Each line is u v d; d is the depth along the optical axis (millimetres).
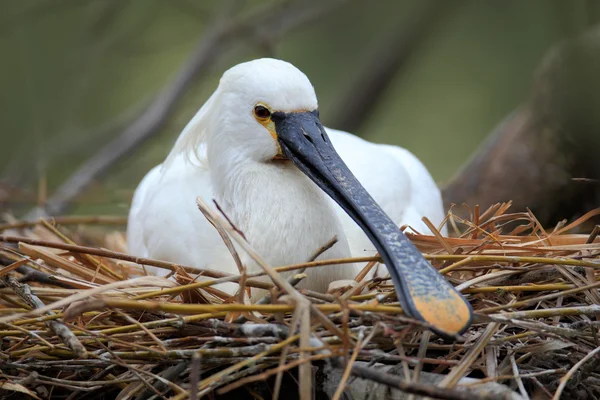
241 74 8992
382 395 7266
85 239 12242
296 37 19094
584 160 13695
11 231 11781
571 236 8977
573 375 7285
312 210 8531
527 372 7395
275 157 8922
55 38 17422
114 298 7637
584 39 13891
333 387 7484
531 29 18219
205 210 8148
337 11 19031
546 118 14055
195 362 6559
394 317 6965
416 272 7426
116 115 18219
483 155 14547
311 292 7422
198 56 16281
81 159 16828
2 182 13781
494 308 7496
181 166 10266
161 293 7637
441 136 18656
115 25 18219
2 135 16594
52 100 17156
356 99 18281
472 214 10391
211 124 9328
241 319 7355
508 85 18281
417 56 18984
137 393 7582
